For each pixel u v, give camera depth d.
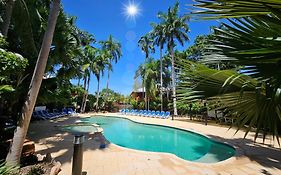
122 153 6.82
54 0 5.07
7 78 4.41
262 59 1.15
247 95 1.68
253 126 1.88
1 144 5.80
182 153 9.03
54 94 9.88
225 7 1.09
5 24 5.86
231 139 9.31
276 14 0.99
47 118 16.62
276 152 6.94
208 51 1.78
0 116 7.29
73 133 10.05
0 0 6.29
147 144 11.05
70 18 13.19
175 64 2.16
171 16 24.47
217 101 2.00
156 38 26.27
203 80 1.88
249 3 0.99
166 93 31.55
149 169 5.29
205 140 10.33
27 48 7.30
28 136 9.05
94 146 7.74
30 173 4.22
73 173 3.85
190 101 2.01
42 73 4.98
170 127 14.58
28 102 4.84
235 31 1.42
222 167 5.47
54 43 9.32
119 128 16.08
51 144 7.65
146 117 22.25
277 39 1.09
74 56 11.83
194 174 4.95
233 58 1.36
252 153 6.83
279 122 1.64
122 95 45.59
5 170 3.32
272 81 1.19
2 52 3.93
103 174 4.89
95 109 33.03
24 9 6.88
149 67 29.89
